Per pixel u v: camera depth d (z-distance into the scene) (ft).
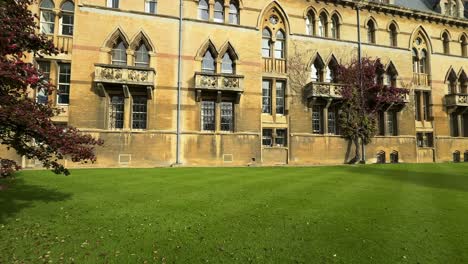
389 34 96.99
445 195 32.71
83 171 54.65
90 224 22.48
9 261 16.39
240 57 80.12
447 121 101.45
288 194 32.91
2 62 18.61
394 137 92.99
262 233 20.27
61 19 70.28
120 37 71.97
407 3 105.60
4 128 21.89
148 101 71.92
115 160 68.59
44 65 68.54
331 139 86.28
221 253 17.20
